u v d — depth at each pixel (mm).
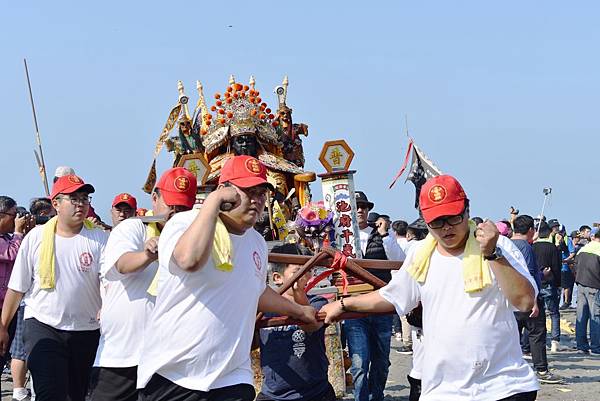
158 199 6762
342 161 9836
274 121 13117
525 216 12609
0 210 10531
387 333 9461
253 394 5281
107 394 6828
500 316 5215
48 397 7488
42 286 7586
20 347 10422
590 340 16609
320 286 8547
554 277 15633
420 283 5398
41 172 12305
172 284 5141
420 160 9781
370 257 9703
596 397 11305
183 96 12406
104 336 6922
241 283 5219
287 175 12773
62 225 7719
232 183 5215
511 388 5188
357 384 9102
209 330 5121
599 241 15648
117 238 6574
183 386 5121
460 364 5238
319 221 9375
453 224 5180
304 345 6570
